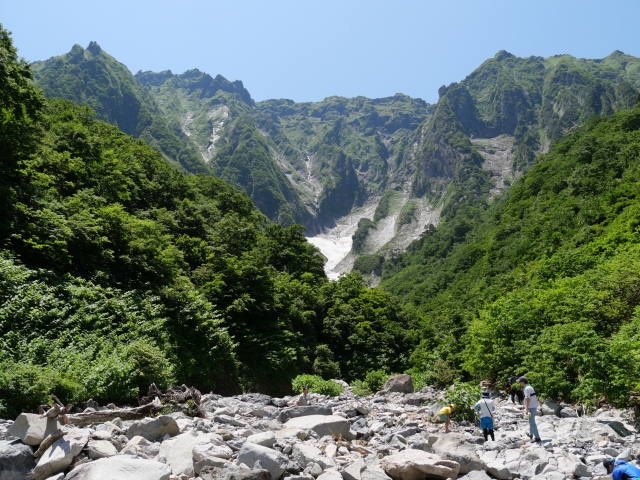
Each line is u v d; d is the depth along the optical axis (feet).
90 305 72.79
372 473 25.70
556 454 34.19
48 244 79.30
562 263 143.23
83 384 49.60
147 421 31.35
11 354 53.98
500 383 73.92
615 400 50.78
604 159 281.74
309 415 39.24
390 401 66.90
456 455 29.66
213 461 24.89
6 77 87.15
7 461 23.38
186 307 98.07
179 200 191.52
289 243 235.61
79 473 22.11
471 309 154.51
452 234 579.48
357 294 234.58
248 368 116.06
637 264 85.56
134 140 268.62
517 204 348.38
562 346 60.03
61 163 114.93
